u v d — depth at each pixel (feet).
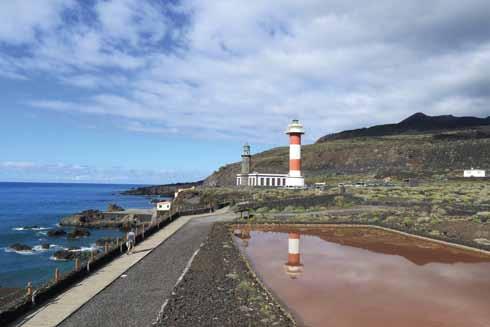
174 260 88.02
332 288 77.15
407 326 58.85
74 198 541.34
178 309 56.90
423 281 82.48
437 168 380.99
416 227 142.82
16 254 140.67
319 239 131.64
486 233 125.70
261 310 57.77
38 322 51.83
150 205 382.63
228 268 81.51
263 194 234.99
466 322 60.70
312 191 232.73
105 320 52.85
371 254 108.47
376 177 341.00
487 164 368.07
